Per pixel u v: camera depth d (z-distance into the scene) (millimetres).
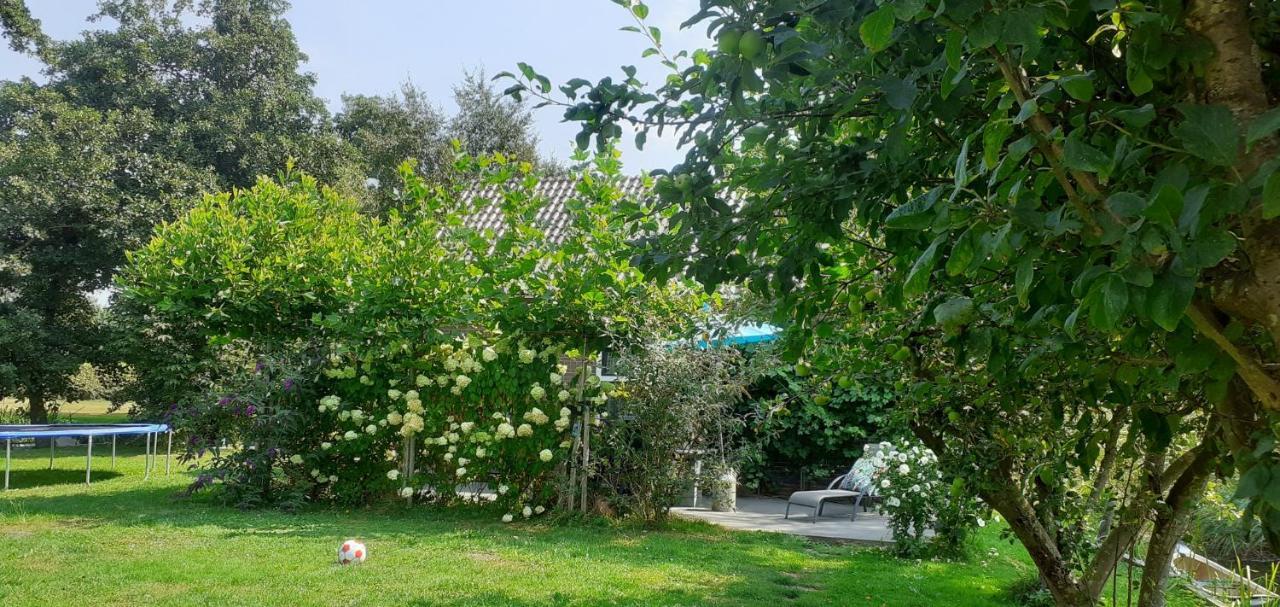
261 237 10172
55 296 21188
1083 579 3871
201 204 10398
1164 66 1428
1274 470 1495
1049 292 1851
